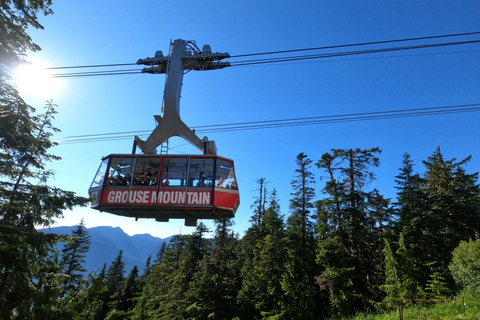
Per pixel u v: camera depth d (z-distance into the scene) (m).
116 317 20.41
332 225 34.41
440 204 38.91
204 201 13.60
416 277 26.06
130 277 75.69
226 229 43.22
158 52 15.59
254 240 43.28
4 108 13.33
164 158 14.45
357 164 36.62
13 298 11.55
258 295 33.44
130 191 14.02
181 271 41.09
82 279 17.06
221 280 33.16
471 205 40.38
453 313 14.16
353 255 33.03
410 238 35.03
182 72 15.15
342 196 34.03
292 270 29.58
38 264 12.91
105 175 14.44
